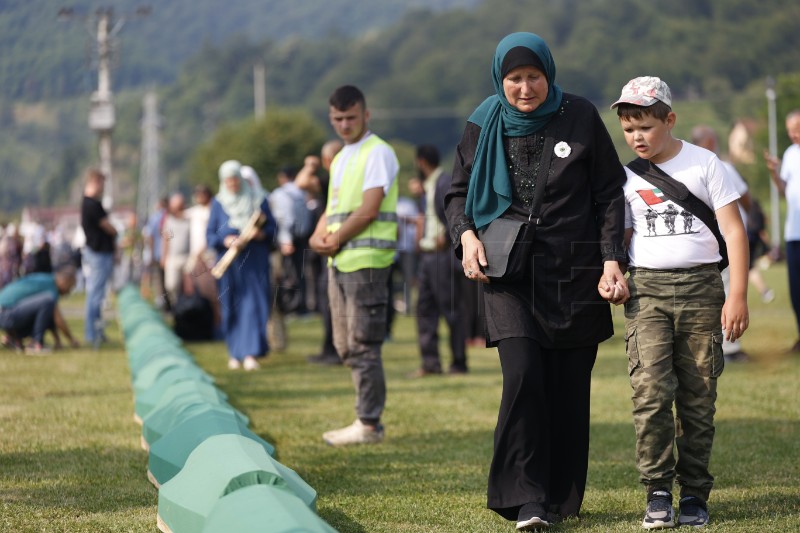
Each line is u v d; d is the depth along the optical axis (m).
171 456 10.02
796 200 19.81
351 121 12.94
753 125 117.25
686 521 8.86
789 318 29.11
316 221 24.41
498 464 8.85
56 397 16.45
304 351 24.86
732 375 18.02
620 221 8.96
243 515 7.11
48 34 152.88
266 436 13.27
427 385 18.47
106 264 25.16
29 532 8.66
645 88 8.88
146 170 163.50
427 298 19.92
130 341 21.58
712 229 8.93
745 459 11.45
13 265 46.56
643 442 8.91
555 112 9.02
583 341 9.02
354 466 11.52
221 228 20.61
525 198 9.05
